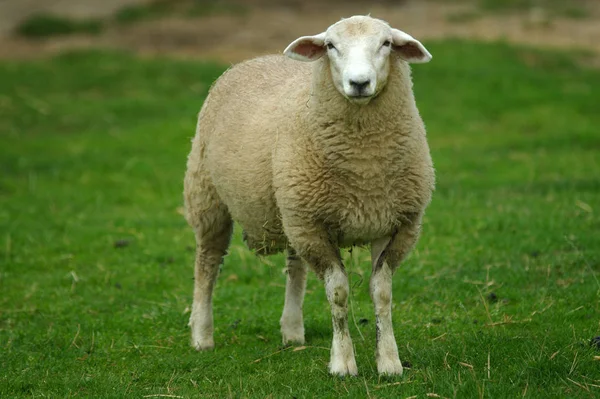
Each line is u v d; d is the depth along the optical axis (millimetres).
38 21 38438
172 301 12508
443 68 29094
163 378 9367
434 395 8023
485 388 8047
